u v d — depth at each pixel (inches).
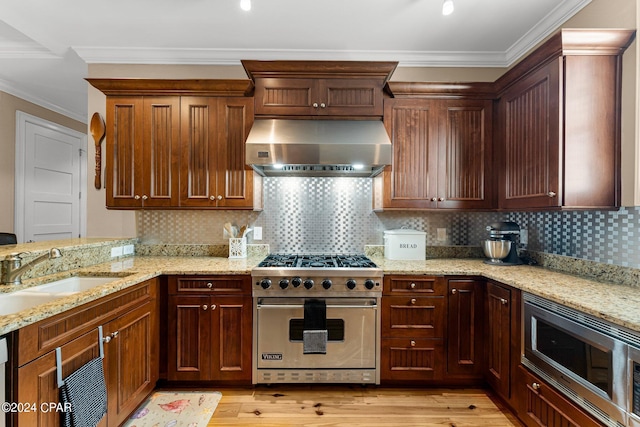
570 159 65.7
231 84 89.4
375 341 81.8
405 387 84.5
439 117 91.8
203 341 80.7
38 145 141.3
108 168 90.2
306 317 80.0
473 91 90.7
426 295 81.7
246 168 90.9
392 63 89.0
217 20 85.6
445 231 105.4
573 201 65.6
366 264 87.5
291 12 81.9
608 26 68.9
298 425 69.6
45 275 70.0
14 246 75.7
